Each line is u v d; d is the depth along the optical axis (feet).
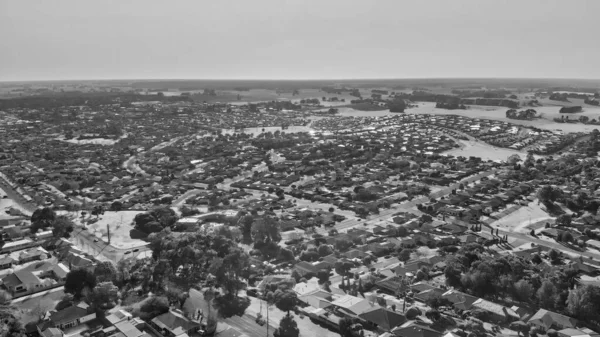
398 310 484.74
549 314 465.88
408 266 591.78
